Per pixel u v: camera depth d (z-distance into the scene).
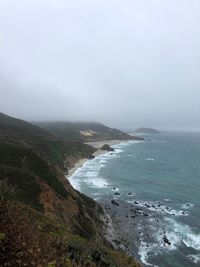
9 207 6.89
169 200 71.81
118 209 62.28
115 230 48.44
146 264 37.88
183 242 45.31
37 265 5.97
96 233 41.16
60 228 17.70
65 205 42.81
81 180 92.06
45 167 53.22
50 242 8.20
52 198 39.72
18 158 52.56
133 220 55.09
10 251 5.88
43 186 40.09
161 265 37.91
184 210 63.06
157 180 97.38
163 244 44.28
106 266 11.86
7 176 37.00
